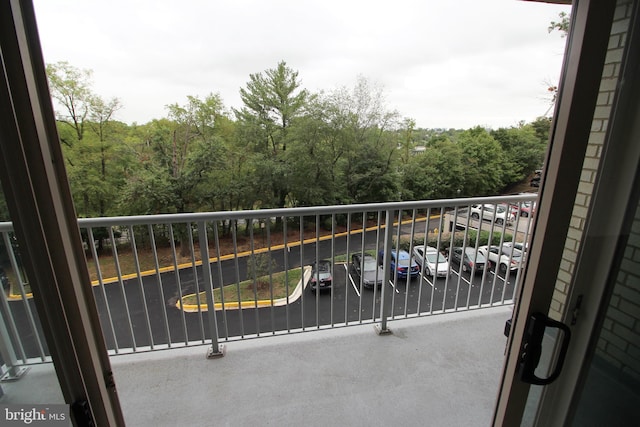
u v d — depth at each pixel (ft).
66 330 1.87
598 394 2.72
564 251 2.29
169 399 5.42
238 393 5.54
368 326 7.34
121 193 43.21
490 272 20.62
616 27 1.88
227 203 49.37
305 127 47.37
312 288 24.32
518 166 51.39
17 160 1.56
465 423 5.01
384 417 5.10
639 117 2.06
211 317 6.19
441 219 7.29
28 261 1.70
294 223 45.70
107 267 34.73
